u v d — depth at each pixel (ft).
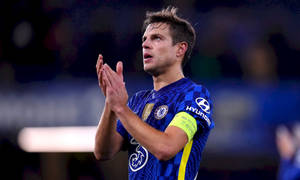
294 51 121.80
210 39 120.88
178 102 35.45
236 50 120.88
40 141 99.55
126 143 38.81
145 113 36.86
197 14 122.31
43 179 112.98
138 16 123.34
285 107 96.78
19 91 100.89
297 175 77.71
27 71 101.65
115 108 32.73
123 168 115.75
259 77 100.48
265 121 96.43
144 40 38.68
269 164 104.83
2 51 119.24
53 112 99.60
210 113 35.55
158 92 37.68
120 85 32.94
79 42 121.08
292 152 79.36
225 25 122.42
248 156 105.19
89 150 98.58
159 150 31.83
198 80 100.32
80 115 98.27
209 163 108.37
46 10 122.62
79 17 122.83
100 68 33.94
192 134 33.83
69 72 116.06
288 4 123.75
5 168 104.53
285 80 98.17
